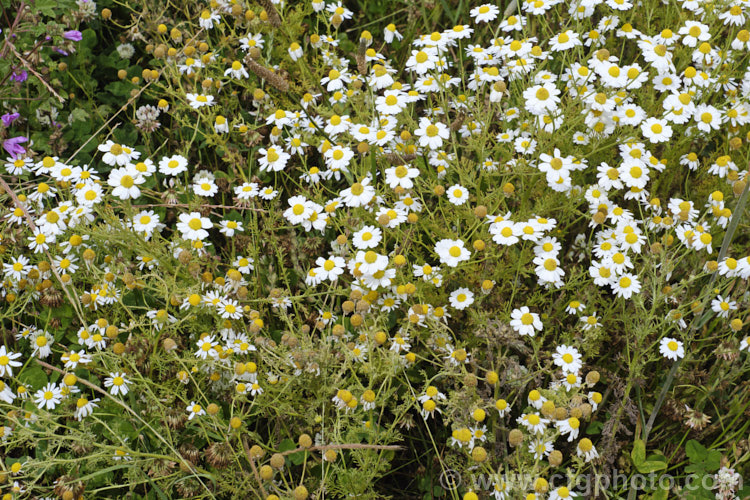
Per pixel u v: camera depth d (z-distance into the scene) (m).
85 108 3.79
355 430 2.56
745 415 2.84
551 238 2.93
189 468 2.47
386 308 2.87
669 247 3.01
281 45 3.83
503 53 3.34
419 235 3.06
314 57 3.95
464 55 4.05
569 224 3.13
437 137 3.03
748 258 2.66
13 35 3.45
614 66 3.04
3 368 2.68
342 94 3.48
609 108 2.95
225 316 2.80
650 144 3.31
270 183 3.63
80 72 3.82
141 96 3.90
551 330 2.89
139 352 2.74
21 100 3.54
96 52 4.18
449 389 2.80
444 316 2.87
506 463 2.53
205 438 2.72
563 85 3.47
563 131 3.09
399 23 4.35
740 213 2.63
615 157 3.35
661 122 3.08
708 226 3.03
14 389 2.83
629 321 2.78
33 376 2.79
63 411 2.70
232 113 3.79
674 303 2.88
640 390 2.87
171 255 2.98
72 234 3.02
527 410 2.61
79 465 2.62
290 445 2.67
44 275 2.96
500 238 2.81
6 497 2.44
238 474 2.64
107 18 3.83
